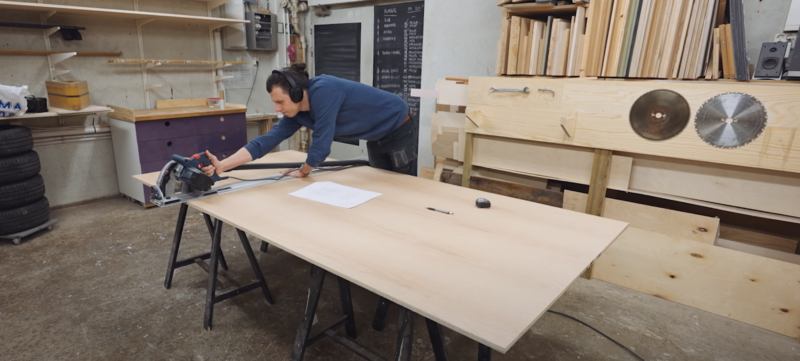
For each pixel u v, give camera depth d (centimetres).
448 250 128
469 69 317
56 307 208
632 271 235
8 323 194
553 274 115
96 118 359
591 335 197
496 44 300
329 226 144
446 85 276
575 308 218
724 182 203
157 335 190
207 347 183
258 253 276
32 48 320
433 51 332
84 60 345
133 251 271
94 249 273
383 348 187
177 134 349
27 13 315
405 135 235
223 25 413
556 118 233
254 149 198
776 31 214
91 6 339
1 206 271
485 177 282
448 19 319
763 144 184
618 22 223
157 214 337
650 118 207
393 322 206
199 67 416
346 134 214
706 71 210
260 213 156
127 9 359
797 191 188
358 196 178
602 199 232
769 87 178
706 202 211
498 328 90
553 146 244
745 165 190
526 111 242
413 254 124
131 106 378
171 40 392
